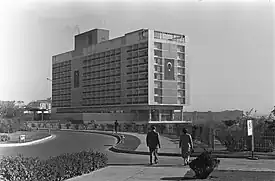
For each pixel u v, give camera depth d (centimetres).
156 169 1522
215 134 2517
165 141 3228
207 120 2883
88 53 12269
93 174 1377
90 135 4834
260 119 2408
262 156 1981
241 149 2270
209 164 1252
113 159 1977
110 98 11250
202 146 2569
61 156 1373
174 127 4297
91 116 9675
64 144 3222
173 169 1520
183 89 10612
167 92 10275
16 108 9262
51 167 1178
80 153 1482
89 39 12494
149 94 9969
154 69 10119
